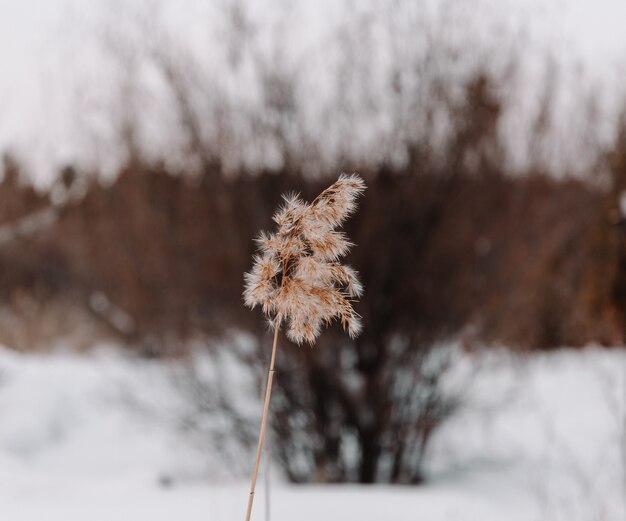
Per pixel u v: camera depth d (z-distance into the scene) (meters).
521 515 3.90
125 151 6.04
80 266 10.06
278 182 4.85
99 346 10.53
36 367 7.46
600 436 5.52
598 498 4.16
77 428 6.24
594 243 7.84
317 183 4.76
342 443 4.86
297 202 1.33
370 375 4.82
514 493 4.43
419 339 4.82
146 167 5.77
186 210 5.31
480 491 4.45
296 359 4.73
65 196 8.01
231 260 4.91
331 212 1.29
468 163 4.89
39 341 10.80
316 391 4.76
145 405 5.70
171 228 5.43
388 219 4.71
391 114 4.79
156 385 5.68
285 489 4.21
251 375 4.85
